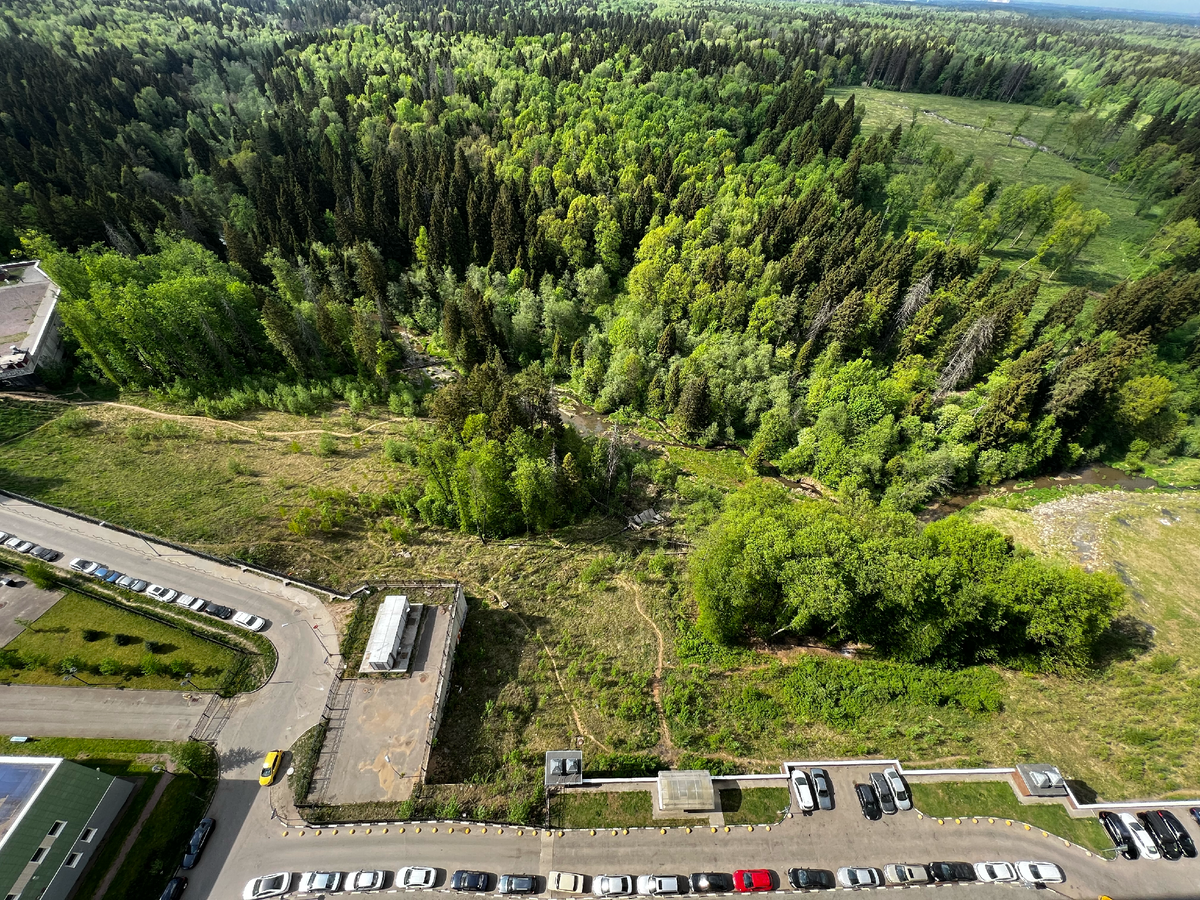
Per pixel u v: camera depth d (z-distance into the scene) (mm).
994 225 121562
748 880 39156
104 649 51812
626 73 184875
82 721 47031
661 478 85500
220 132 169875
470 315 111375
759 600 56219
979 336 91125
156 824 41312
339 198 137750
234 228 114312
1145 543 74562
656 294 115750
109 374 87875
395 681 49844
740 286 106750
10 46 174750
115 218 116812
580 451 81250
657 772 46594
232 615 55312
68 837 37594
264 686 50000
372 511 71688
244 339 99688
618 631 59156
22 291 103312
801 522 57875
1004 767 45719
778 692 53438
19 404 83562
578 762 44781
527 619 59812
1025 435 86500
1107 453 90562
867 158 140875
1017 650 55438
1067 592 50625
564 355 117188
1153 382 85875
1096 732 49625
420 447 69438
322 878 38812
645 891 38812
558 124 162125
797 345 105625
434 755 46562
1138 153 159500
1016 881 39844
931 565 51469
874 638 56719
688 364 100125
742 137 163000
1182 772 46469
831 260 108250
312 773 44156
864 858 40688
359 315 100938
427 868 39375
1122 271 122375
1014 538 77188
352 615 55375
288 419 91500
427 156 140875
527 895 38906
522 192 137625
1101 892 39562
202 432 84125
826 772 44812
